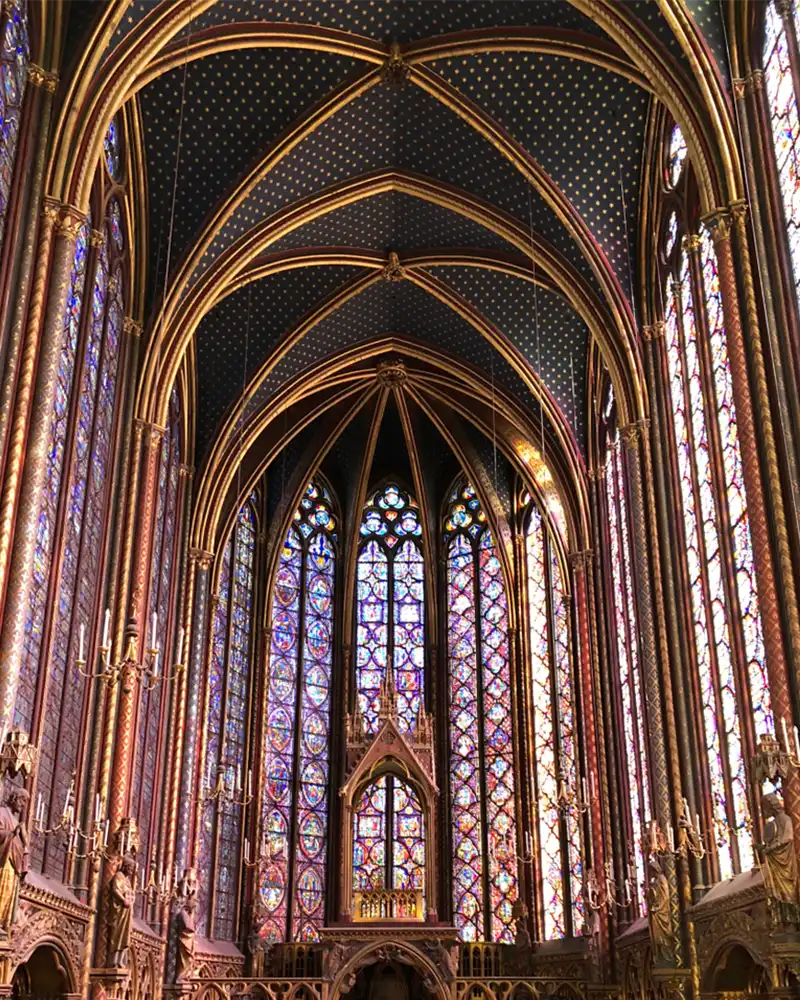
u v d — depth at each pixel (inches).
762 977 704.4
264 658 1293.1
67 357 712.4
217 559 1182.9
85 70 682.8
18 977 686.5
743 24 714.8
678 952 765.9
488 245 1048.2
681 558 842.2
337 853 1278.3
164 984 946.1
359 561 1409.9
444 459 1422.2
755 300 669.3
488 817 1274.6
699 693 804.6
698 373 811.4
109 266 840.9
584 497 1116.5
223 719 1214.3
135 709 801.6
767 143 687.1
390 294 1165.1
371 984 1125.1
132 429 875.4
